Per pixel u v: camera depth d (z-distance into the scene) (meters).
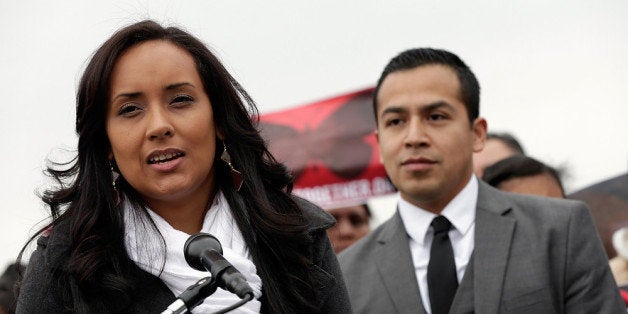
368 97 7.12
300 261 3.46
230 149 3.55
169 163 3.27
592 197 6.34
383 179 6.95
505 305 4.80
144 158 3.29
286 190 3.71
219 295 3.19
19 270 3.54
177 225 3.50
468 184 5.25
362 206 7.02
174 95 3.33
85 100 3.38
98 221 3.36
